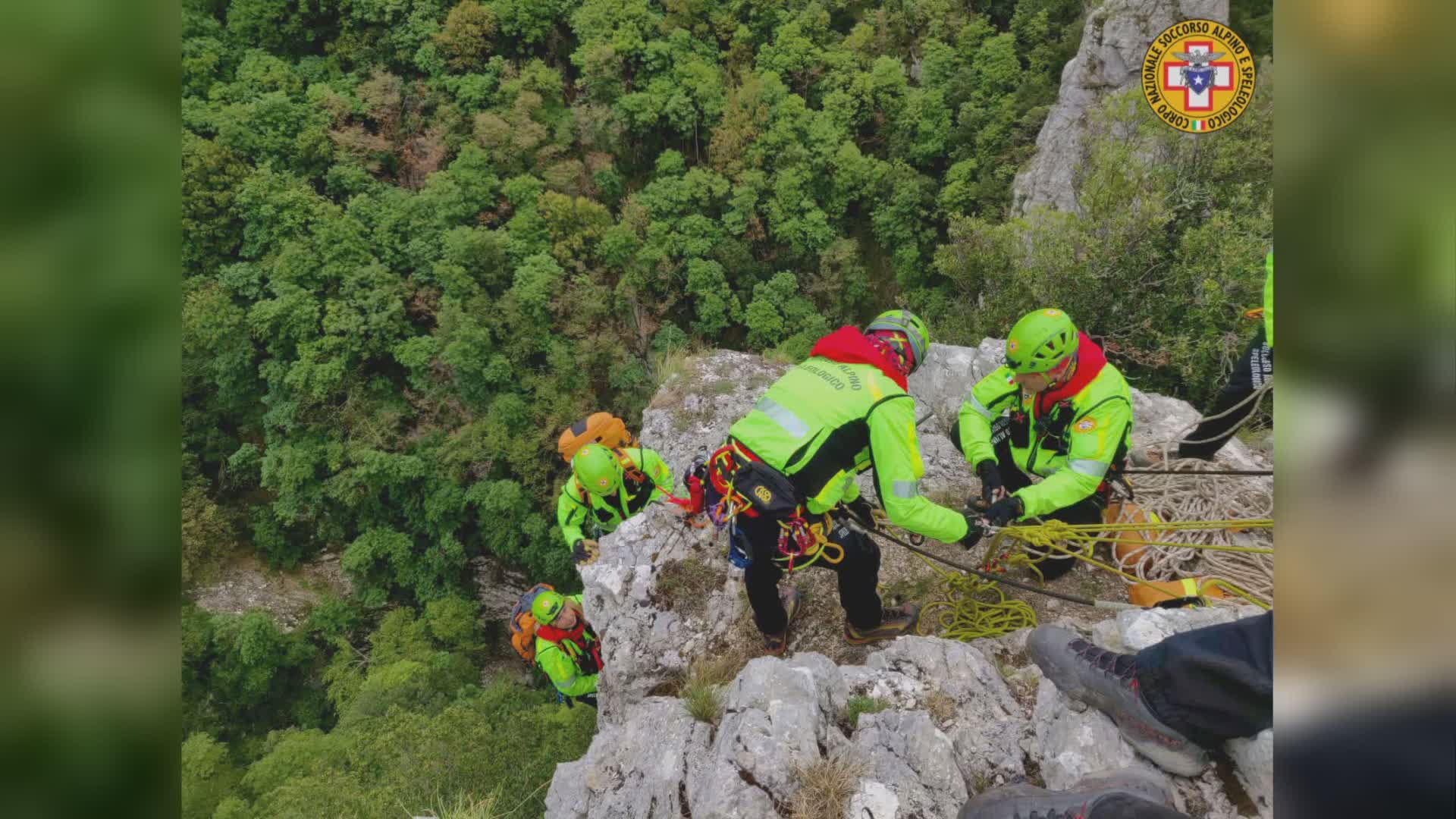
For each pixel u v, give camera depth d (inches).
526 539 1339.8
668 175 1679.4
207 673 1157.1
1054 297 437.4
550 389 1417.3
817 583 166.1
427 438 1392.7
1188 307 400.8
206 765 789.9
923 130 1584.6
